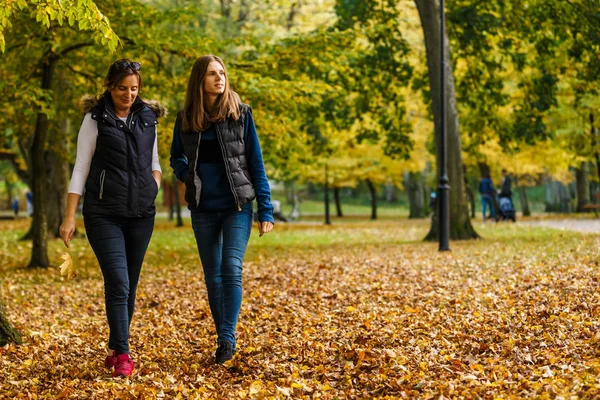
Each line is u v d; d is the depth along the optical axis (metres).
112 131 5.18
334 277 10.54
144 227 5.35
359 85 21.62
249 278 11.02
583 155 30.17
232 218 5.50
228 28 22.31
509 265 10.78
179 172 5.69
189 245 20.27
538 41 21.14
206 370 5.27
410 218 45.69
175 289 10.45
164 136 16.08
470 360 5.15
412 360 5.21
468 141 28.92
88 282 11.88
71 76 16.45
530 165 35.78
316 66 17.00
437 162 18.22
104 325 7.74
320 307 7.98
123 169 5.20
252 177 5.65
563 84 27.55
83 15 6.10
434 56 18.27
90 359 5.84
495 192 31.50
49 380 5.19
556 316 6.31
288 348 5.84
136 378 5.09
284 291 9.38
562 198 45.97
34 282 12.12
